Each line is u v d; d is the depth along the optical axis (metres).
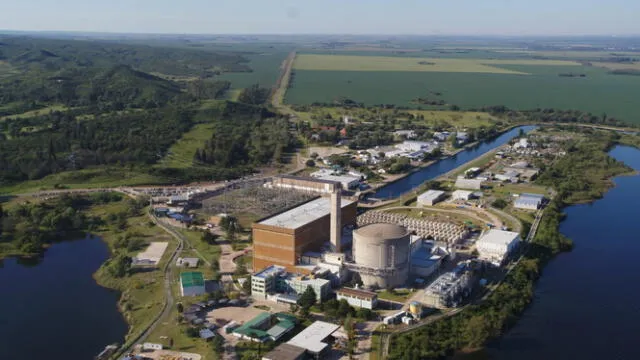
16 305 191.25
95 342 167.00
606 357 160.38
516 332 172.88
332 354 156.38
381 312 180.50
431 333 167.25
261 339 160.25
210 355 154.12
